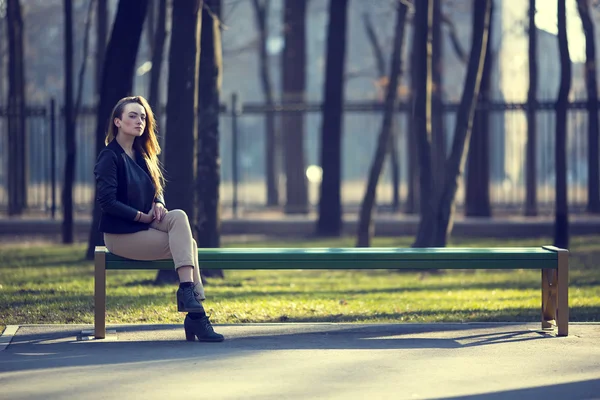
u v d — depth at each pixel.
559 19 22.41
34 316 12.30
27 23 55.34
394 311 13.25
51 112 29.80
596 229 29.94
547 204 41.44
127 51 20.11
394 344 9.98
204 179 18.19
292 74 40.44
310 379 8.29
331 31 30.97
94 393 7.75
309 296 15.31
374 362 9.03
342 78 30.86
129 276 18.41
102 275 10.11
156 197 10.23
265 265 10.13
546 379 8.34
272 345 9.89
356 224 31.50
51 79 60.59
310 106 31.19
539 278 19.83
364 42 73.12
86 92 60.38
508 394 7.79
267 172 44.47
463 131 20.84
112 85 20.19
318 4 66.88
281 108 31.55
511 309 13.62
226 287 16.83
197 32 16.64
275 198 44.28
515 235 29.42
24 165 32.62
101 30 33.12
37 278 17.69
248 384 8.08
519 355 9.41
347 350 9.62
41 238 28.69
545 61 65.62
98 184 9.87
